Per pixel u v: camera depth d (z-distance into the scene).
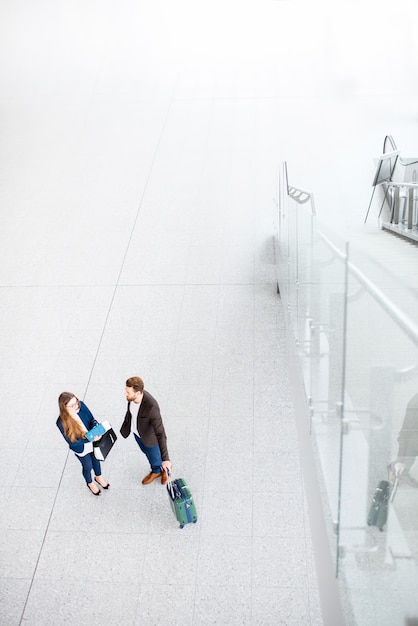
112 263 9.73
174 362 7.75
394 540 2.16
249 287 9.00
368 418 2.43
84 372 7.70
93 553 5.57
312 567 5.30
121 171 12.12
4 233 10.56
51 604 5.20
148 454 6.01
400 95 13.67
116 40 16.69
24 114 14.22
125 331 8.34
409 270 5.34
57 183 11.88
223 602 5.09
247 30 16.55
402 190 9.55
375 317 2.25
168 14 17.45
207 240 10.12
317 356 3.90
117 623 5.01
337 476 3.11
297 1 17.34
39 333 8.41
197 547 5.54
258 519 5.75
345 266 2.71
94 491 6.09
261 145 12.55
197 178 11.75
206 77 15.02
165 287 9.14
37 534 5.79
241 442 6.58
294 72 14.84
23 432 6.92
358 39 15.69
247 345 7.93
